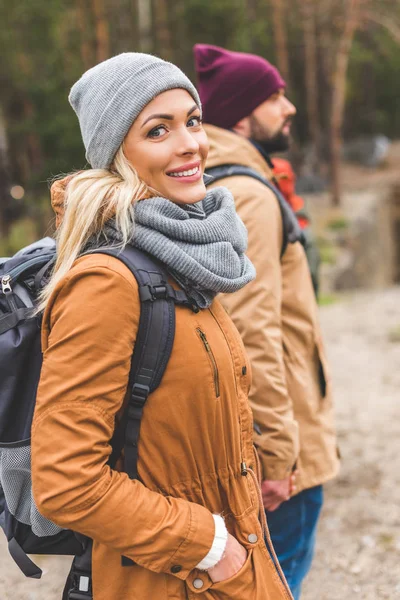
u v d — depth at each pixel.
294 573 2.06
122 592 1.29
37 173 14.57
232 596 1.30
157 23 16.95
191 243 1.30
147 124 1.30
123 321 1.20
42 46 14.46
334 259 14.21
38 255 1.43
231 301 1.82
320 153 24.03
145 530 1.20
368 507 3.53
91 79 1.35
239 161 2.05
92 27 15.62
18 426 1.31
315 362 2.11
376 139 25.02
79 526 1.18
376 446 4.35
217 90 2.22
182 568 1.24
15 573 2.85
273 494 1.82
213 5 15.94
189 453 1.30
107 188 1.29
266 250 1.86
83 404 1.18
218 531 1.26
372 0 20.27
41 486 1.17
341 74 19.45
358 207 18.61
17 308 1.33
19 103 15.56
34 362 1.33
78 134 13.46
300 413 2.05
